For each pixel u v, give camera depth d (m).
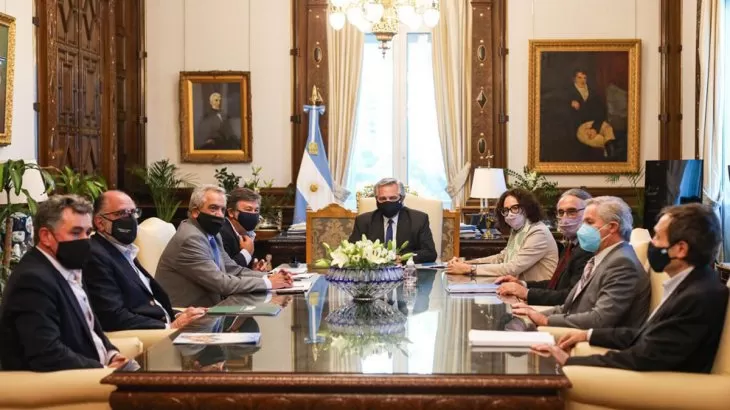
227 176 10.98
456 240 7.44
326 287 5.41
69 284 3.79
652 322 3.62
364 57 11.31
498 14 11.16
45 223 3.71
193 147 11.27
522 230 6.09
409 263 5.53
